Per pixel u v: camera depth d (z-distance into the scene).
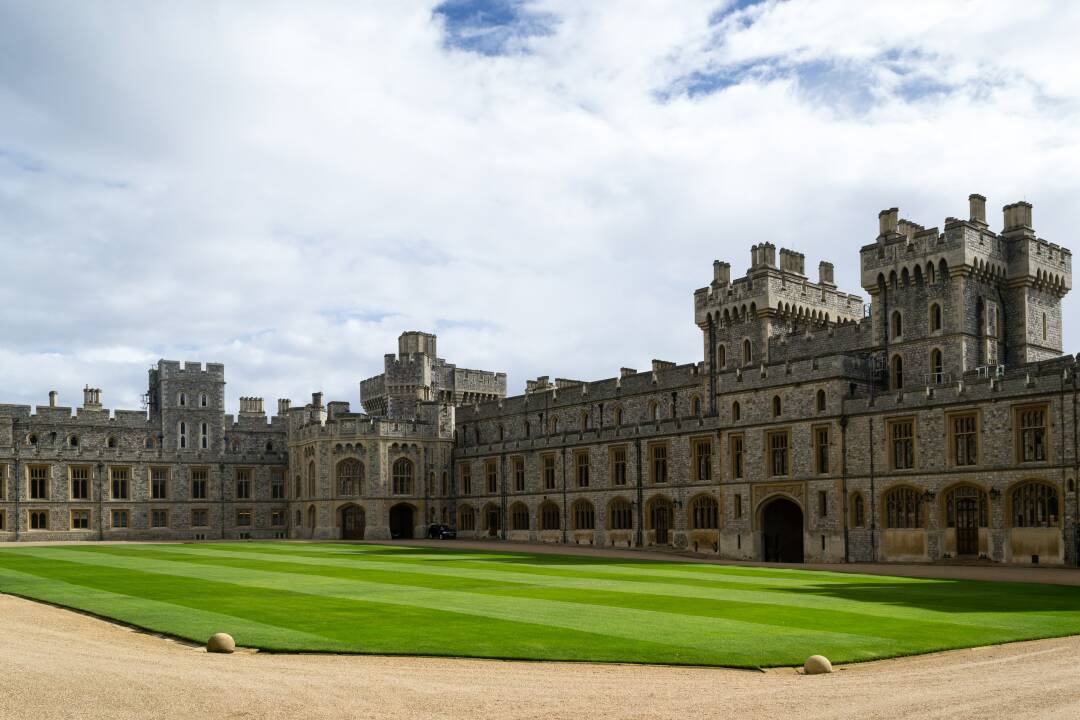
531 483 89.06
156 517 98.81
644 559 57.94
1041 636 23.53
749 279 73.06
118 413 98.88
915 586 37.16
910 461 57.38
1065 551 50.16
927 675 18.39
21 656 18.45
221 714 14.33
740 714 14.88
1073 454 50.12
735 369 68.06
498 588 35.34
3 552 62.03
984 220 61.59
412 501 96.44
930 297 60.69
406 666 19.48
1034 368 54.00
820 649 21.41
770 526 65.62
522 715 14.84
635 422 80.94
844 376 60.97
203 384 102.56
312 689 16.33
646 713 14.99
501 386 119.31
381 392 113.62
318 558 54.69
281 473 105.56
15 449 91.94
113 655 19.56
